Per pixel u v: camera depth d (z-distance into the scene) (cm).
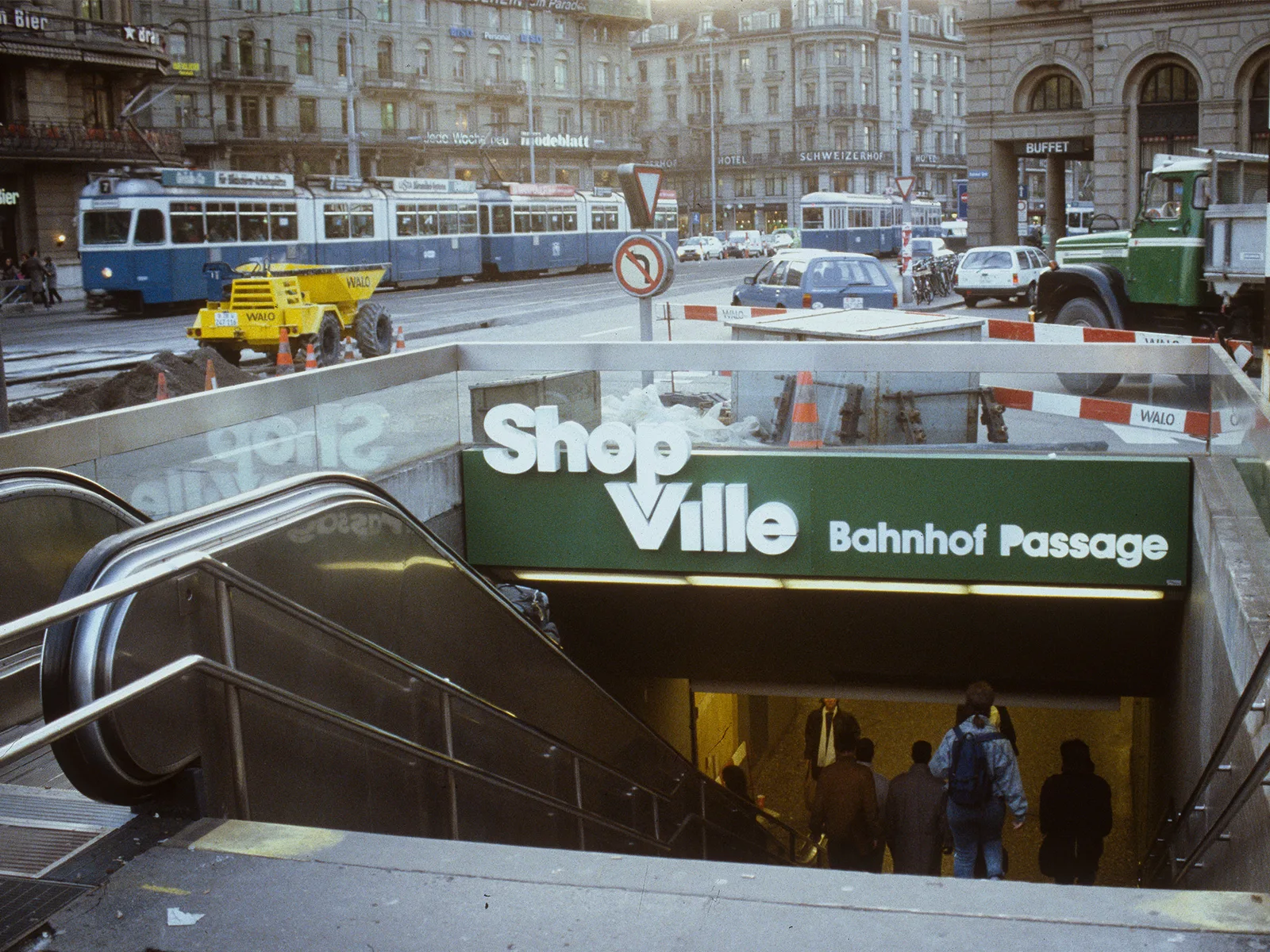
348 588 467
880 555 838
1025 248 3253
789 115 10131
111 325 3139
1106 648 1092
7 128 4444
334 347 2114
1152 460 791
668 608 1178
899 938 297
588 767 749
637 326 2539
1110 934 295
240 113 6656
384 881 336
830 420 834
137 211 3225
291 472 734
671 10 10669
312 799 439
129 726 348
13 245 4709
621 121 8944
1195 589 754
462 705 562
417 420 854
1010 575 823
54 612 309
